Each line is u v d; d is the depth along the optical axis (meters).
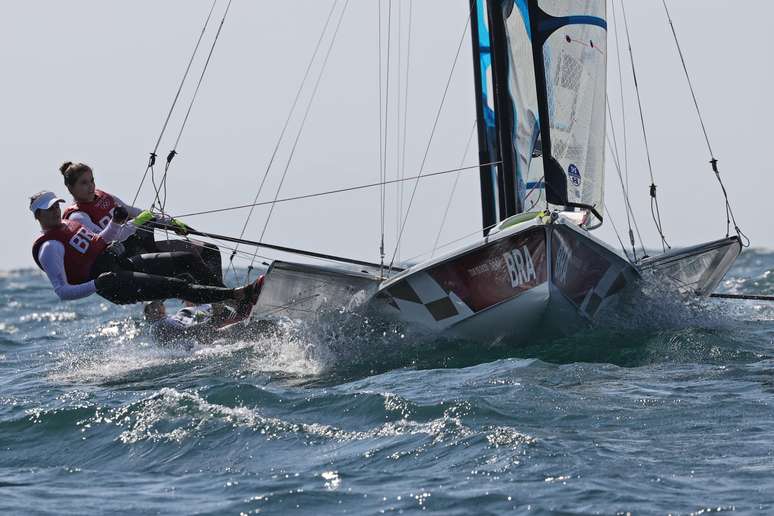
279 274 30.38
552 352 30.45
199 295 30.36
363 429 21.77
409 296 31.50
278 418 22.95
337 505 17.20
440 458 19.44
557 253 29.66
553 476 18.06
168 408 23.39
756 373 26.58
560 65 34.00
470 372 27.78
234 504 17.45
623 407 22.89
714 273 36.81
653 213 37.66
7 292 89.81
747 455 19.05
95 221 31.73
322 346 32.09
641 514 16.19
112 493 18.47
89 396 26.70
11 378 33.03
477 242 29.84
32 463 21.08
